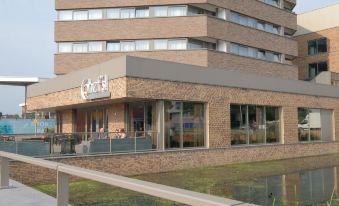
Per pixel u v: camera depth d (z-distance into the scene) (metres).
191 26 30.19
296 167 19.05
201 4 30.81
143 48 31.22
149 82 16.86
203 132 19.33
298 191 12.57
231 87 20.48
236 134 20.91
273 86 23.08
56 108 24.84
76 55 32.06
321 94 26.80
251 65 32.81
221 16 31.81
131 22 31.33
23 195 6.54
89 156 15.18
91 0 32.12
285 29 37.62
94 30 31.89
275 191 12.52
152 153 16.92
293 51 37.34
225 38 31.14
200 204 2.67
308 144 25.41
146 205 9.98
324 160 22.59
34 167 14.02
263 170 17.81
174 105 18.17
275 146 22.95
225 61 30.73
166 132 17.78
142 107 18.73
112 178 3.63
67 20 32.44
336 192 12.38
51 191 12.57
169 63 17.69
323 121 27.16
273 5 36.34
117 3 31.67
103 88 17.53
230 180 14.76
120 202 10.42
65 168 4.58
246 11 33.31
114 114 20.47
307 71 40.72
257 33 33.94
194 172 17.06
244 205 2.50
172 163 17.61
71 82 20.94
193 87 18.61
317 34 39.88
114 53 31.44
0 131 39.81
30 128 43.50
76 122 25.08
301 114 25.39
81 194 11.64
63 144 15.30
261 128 22.52
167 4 30.81
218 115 19.73
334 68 38.16
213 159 19.34
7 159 7.26
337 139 28.00
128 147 16.56
